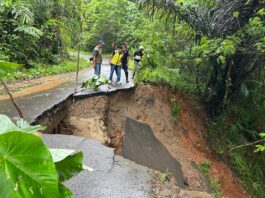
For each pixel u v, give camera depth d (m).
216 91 13.73
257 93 15.03
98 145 6.76
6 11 14.88
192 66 14.32
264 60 12.34
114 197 4.79
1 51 14.28
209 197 6.32
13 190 1.31
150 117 11.64
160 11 11.62
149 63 13.99
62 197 1.59
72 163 1.87
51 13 17.84
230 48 8.96
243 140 14.30
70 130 8.82
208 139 13.02
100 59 12.89
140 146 9.32
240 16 10.14
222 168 11.74
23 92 10.30
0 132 1.47
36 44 17.27
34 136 1.34
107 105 10.28
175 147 10.69
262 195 12.62
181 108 13.32
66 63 19.64
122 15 23.03
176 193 5.56
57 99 9.07
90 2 10.84
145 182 5.52
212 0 10.00
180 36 12.60
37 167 1.35
